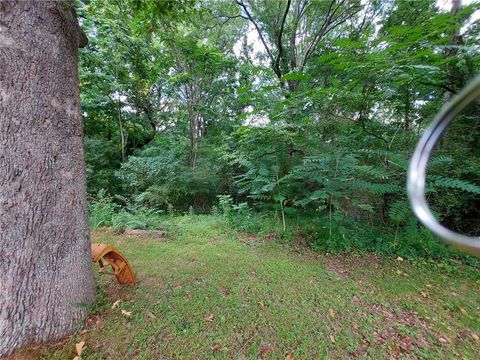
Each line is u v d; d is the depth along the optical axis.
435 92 4.09
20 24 1.50
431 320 2.16
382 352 1.77
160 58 7.22
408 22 4.71
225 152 5.97
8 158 1.49
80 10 5.46
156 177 6.75
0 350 1.49
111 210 4.99
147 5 2.88
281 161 4.45
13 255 1.53
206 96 8.42
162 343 1.71
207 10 3.19
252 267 2.89
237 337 1.81
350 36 7.09
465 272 3.11
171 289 2.35
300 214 4.41
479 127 3.34
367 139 4.48
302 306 2.21
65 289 1.75
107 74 7.16
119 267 2.30
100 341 1.68
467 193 3.53
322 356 1.70
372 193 4.04
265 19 7.95
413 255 3.52
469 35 3.60
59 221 1.72
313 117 4.39
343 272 2.96
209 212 6.87
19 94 1.51
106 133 8.88
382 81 3.33
